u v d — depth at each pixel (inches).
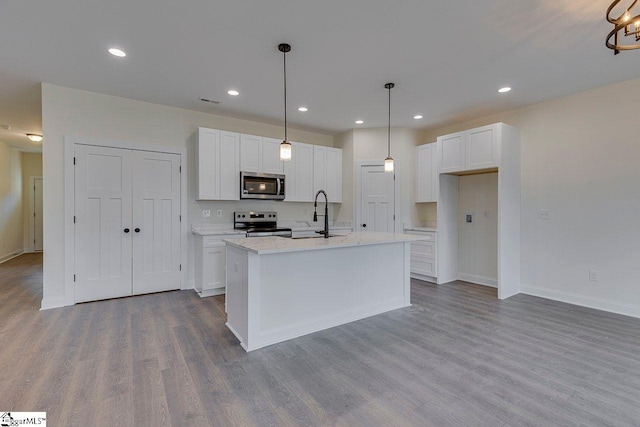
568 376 82.7
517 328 115.8
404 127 204.5
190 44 103.1
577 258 143.8
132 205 155.4
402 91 143.8
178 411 68.1
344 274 121.5
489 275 181.3
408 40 100.7
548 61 114.3
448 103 158.9
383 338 107.2
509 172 156.7
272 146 187.5
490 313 132.5
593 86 135.9
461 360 91.6
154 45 103.7
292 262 107.7
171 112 165.8
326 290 116.4
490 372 84.9
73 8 84.0
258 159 182.2
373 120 190.2
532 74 125.0
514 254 160.4
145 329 113.7
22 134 225.1
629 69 119.6
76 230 142.6
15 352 94.7
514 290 160.9
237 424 64.3
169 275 165.2
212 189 167.0
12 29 93.9
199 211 174.6
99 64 117.4
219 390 76.2
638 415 67.2
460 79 130.5
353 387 77.9
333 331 113.6
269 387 77.7
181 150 168.2
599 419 65.9
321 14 87.2
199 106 164.9
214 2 81.8
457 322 122.1
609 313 131.7
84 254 144.5
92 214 146.2
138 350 96.9
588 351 97.0
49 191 137.2
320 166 209.0
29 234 308.0
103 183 148.5
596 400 72.5
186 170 169.9
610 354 95.0
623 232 130.3
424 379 81.5
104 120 148.6
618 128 131.6
